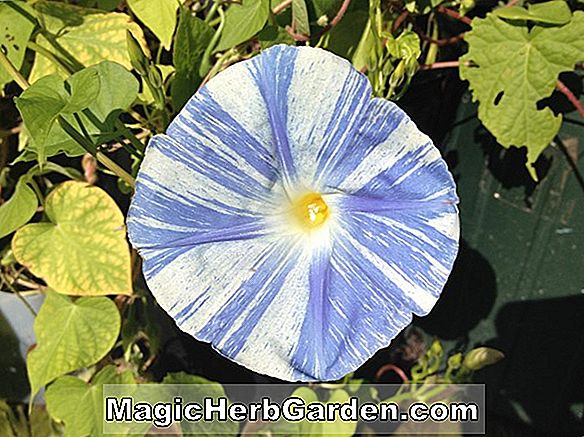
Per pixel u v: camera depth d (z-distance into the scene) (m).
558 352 0.35
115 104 0.22
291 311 0.20
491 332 0.37
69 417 0.27
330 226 0.20
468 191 0.35
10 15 0.23
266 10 0.22
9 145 0.29
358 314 0.20
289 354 0.20
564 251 0.33
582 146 0.30
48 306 0.26
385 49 0.24
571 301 0.33
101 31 0.24
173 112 0.24
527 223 0.33
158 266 0.20
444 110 0.33
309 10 0.24
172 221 0.19
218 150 0.19
